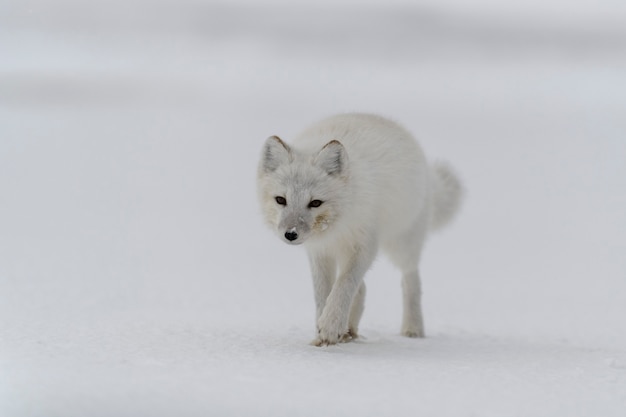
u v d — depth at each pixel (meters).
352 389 6.63
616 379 7.58
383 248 11.02
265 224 9.84
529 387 7.07
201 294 14.02
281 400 6.20
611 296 15.25
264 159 9.65
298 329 10.56
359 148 10.00
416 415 6.01
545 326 12.34
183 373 6.95
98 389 6.29
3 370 6.84
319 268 10.16
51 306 11.46
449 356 8.91
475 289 16.08
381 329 11.80
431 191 11.52
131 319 10.57
